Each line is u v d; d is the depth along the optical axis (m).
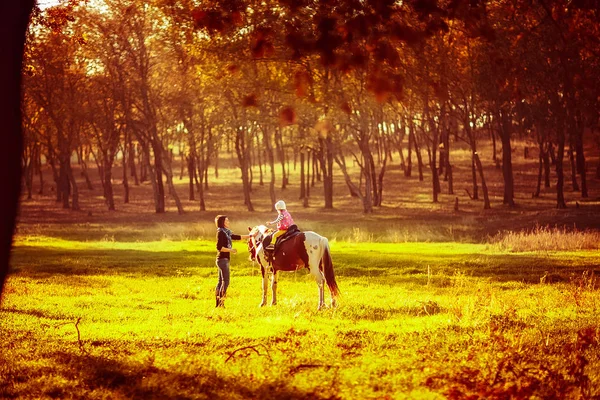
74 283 21.53
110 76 66.94
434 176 68.81
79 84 68.88
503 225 46.78
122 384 8.47
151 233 47.69
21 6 6.41
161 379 8.39
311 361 9.39
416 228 47.41
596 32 10.41
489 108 58.78
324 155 69.94
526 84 40.03
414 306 15.91
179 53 55.78
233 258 29.83
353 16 8.06
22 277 22.77
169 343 10.98
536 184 76.56
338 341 10.91
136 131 68.88
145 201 82.56
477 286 19.59
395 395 7.48
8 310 15.15
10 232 6.44
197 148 68.25
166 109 66.69
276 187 90.12
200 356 9.80
